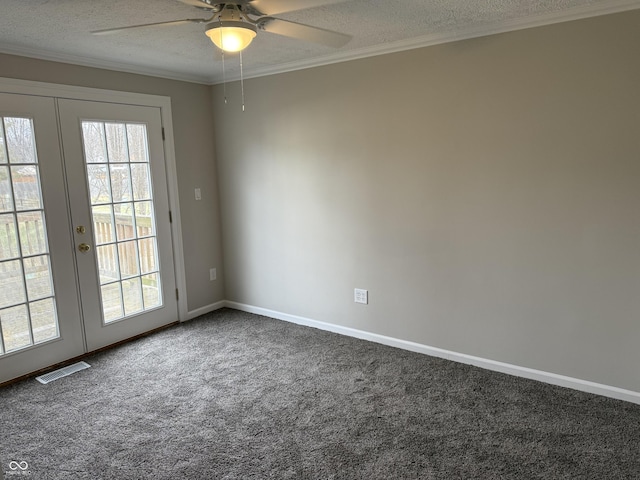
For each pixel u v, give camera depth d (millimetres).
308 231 3848
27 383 3025
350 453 2256
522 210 2805
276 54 3316
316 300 3926
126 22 2447
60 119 3166
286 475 2109
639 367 2580
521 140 2744
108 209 3527
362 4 2303
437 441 2334
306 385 2949
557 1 2320
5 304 2980
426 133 3094
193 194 4184
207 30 1953
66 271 3283
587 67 2484
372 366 3197
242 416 2605
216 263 4488
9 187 2932
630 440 2297
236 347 3582
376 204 3416
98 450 2316
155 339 3764
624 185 2475
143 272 3836
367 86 3299
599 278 2619
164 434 2447
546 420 2486
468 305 3115
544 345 2861
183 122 4027
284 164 3879
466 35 2812
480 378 2975
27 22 2406
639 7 2311
